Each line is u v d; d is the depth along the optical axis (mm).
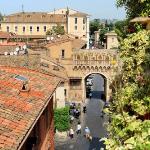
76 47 97812
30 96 24000
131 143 10469
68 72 94750
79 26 157125
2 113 18938
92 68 94562
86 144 60375
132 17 35062
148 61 18312
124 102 17266
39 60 51844
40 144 27109
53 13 175000
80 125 66688
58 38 109375
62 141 61812
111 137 14344
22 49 71750
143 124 11188
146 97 16406
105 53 94000
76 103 93000
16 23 161125
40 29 160500
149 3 29719
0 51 74125
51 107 34438
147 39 20312
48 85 29234
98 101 95562
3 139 15891
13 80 26109
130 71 20359
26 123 18969
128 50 21047
